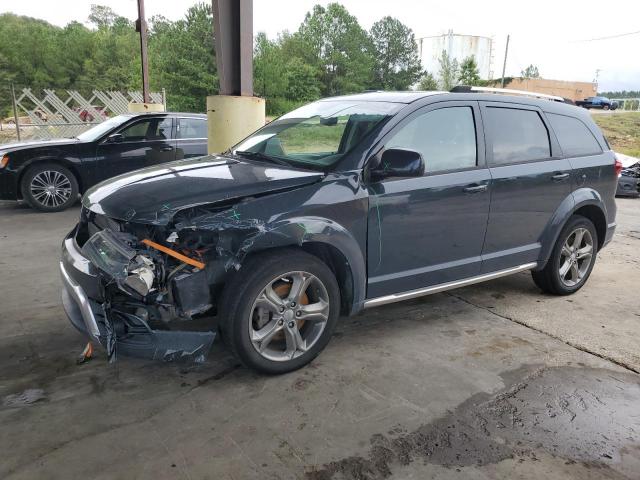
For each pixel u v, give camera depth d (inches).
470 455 98.7
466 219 148.0
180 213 110.8
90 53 2508.6
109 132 320.5
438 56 3253.0
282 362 123.7
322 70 2743.6
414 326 158.2
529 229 167.0
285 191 120.0
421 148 139.2
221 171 130.6
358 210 127.0
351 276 129.8
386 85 3137.3
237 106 255.3
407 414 111.4
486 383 125.5
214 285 115.0
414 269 142.4
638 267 231.6
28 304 164.6
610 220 196.7
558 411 114.2
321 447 99.7
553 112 175.6
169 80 1930.4
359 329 155.0
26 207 323.9
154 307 111.9
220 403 113.7
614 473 95.0
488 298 185.2
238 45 257.1
